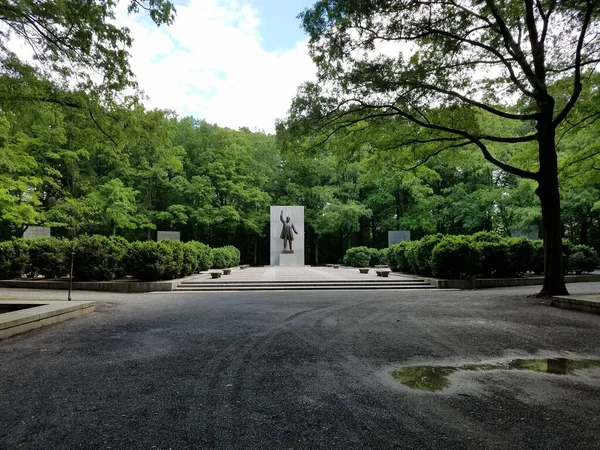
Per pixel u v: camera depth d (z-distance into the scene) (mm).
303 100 12508
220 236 40969
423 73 10758
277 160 40469
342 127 13367
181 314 9008
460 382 4332
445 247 15570
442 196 35031
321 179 38344
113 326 7543
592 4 8180
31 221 21797
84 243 15688
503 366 4957
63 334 6809
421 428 3170
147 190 35406
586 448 2855
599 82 12062
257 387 4137
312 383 4273
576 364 5055
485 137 11812
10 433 3078
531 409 3574
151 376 4500
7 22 8398
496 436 3035
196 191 33781
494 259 16453
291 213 33000
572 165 15492
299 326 7512
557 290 11180
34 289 15125
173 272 17000
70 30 9148
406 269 20141
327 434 3061
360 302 11023
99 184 31703
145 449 2828
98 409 3555
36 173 25453
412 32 10852
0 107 10117
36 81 9531
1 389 4074
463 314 8828
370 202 36812
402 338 6496
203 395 3908
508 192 28188
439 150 13734
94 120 11273
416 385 4227
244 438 2996
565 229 34219
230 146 37438
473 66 11586
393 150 14000
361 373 4637
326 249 43500
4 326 6543
